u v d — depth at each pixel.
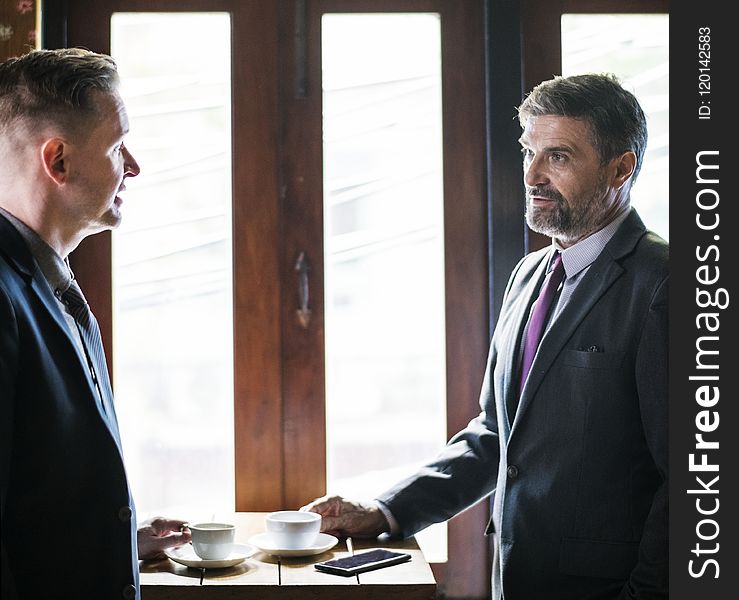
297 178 2.05
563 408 1.51
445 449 1.83
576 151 1.55
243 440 2.04
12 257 1.19
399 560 1.60
